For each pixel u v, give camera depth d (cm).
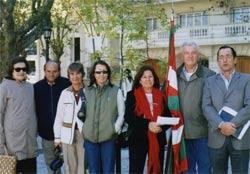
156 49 1319
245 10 1248
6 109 322
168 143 313
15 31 668
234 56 289
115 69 597
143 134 309
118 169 333
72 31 1284
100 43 796
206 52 1298
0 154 322
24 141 323
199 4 1309
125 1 593
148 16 655
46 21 710
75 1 754
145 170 359
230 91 285
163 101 311
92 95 317
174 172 307
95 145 315
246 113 279
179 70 313
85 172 328
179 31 1314
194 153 313
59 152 338
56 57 1253
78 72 325
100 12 648
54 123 335
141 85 316
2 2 657
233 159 285
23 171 331
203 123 307
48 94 350
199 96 304
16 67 322
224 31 1261
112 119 313
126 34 609
